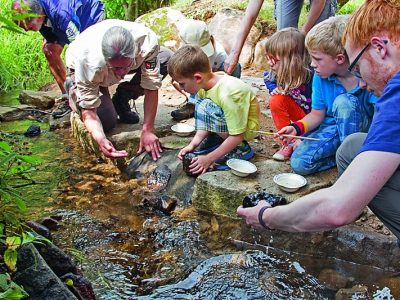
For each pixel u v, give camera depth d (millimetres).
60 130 4336
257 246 2795
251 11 3506
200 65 3115
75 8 4242
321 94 3043
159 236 2881
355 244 2621
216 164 3268
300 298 2387
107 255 2725
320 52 2838
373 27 1712
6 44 5766
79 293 2104
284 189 2873
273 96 3385
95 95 3500
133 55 3236
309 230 1750
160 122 3969
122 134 3752
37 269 1925
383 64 1734
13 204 2023
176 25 5820
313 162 2984
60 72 4809
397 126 1628
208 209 3049
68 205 3211
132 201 3246
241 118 3135
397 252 2545
